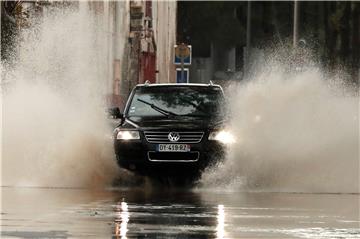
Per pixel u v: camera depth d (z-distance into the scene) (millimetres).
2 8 50906
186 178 36531
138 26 91812
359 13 156750
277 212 28156
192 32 163125
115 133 36375
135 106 38094
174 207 29156
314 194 34094
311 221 26156
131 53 91375
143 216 26766
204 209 28672
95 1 70500
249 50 109812
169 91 38500
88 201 30609
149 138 36000
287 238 23016
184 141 35969
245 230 24219
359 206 29984
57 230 23812
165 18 121750
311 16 160250
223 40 164125
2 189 34156
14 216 26469
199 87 38719
